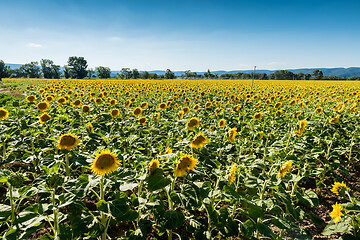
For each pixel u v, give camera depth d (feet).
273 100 56.80
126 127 24.84
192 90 81.20
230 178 11.04
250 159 13.55
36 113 27.86
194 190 11.13
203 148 16.16
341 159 24.12
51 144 18.44
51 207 9.04
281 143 18.54
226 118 29.19
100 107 39.68
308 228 14.48
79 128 22.57
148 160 11.65
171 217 10.30
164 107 30.42
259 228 10.53
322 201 17.43
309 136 23.12
